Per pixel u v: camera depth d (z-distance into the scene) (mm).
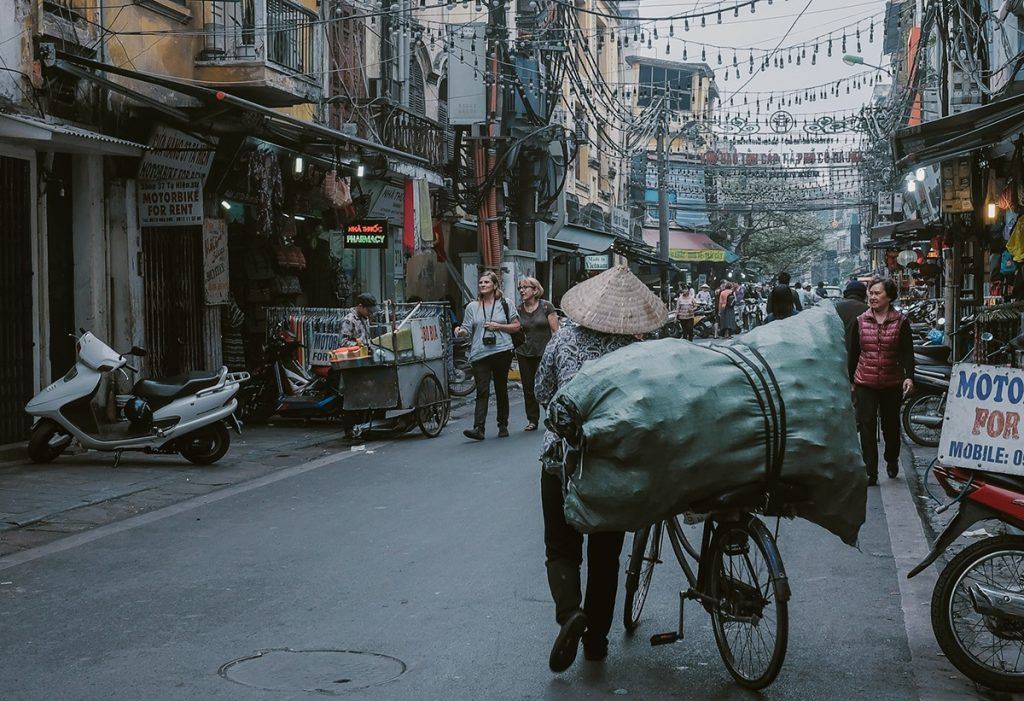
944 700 4672
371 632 5578
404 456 11992
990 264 18125
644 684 4840
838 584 6559
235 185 15484
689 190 52281
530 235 23562
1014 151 14266
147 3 14297
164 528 8273
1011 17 16203
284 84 15586
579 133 31312
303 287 19375
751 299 47250
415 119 21938
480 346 13258
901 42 38750
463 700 4621
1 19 11711
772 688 4793
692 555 5328
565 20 23156
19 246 12055
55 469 11039
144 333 14391
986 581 4902
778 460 4496
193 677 4895
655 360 4578
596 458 4566
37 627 5695
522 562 7020
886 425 10148
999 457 4926
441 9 25766
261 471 11156
